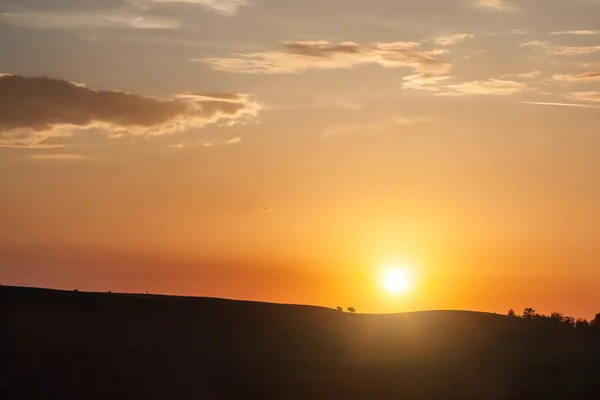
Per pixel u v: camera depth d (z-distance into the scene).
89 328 64.44
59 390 48.00
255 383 55.44
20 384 48.38
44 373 50.88
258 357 63.00
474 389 60.66
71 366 53.16
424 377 63.31
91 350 57.94
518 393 60.09
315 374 60.41
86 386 49.41
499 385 62.09
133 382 51.53
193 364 58.03
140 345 61.38
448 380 62.88
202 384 53.47
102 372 52.78
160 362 57.38
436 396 58.31
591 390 61.53
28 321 63.31
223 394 52.31
